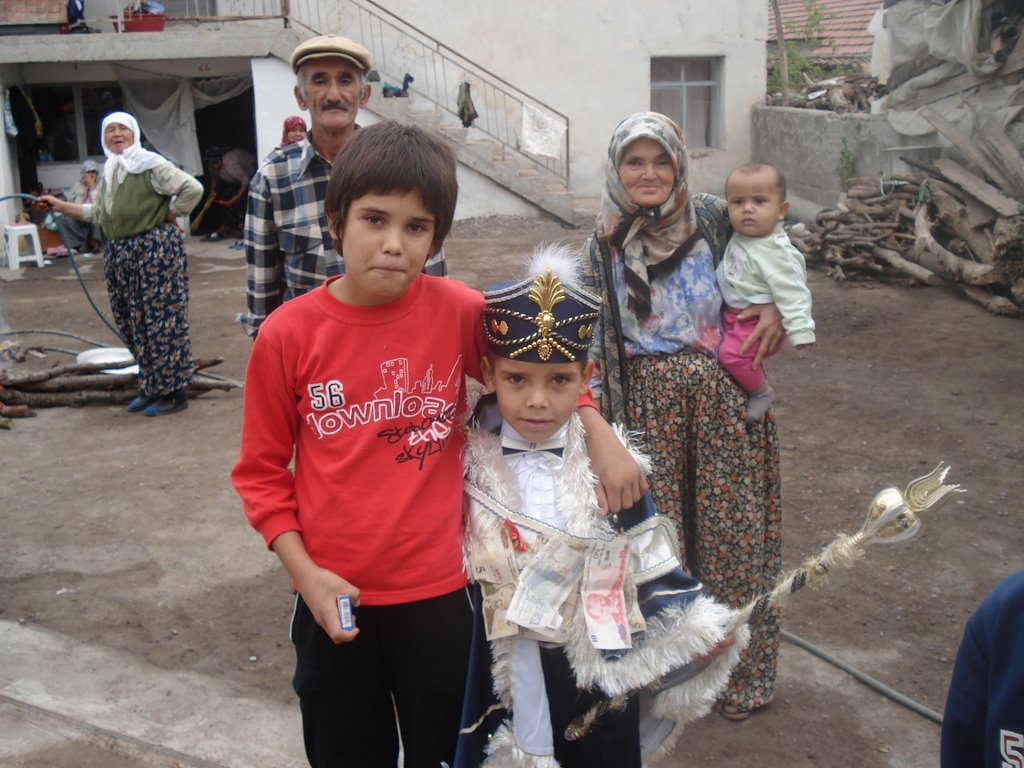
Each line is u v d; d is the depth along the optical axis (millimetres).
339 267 3729
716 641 2127
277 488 2166
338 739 2307
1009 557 4656
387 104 15719
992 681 1485
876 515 1904
